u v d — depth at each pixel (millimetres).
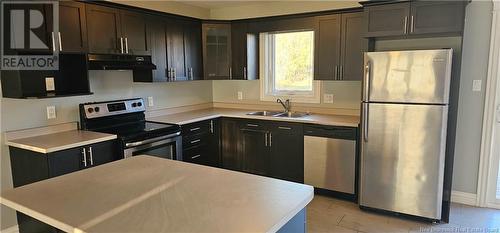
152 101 4148
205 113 4418
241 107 4910
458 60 2926
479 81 3256
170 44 3922
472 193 3428
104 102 3457
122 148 3049
